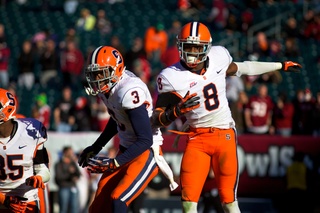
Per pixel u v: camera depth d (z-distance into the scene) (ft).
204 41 70.03
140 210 114.62
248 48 198.70
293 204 133.28
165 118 68.49
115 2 232.53
